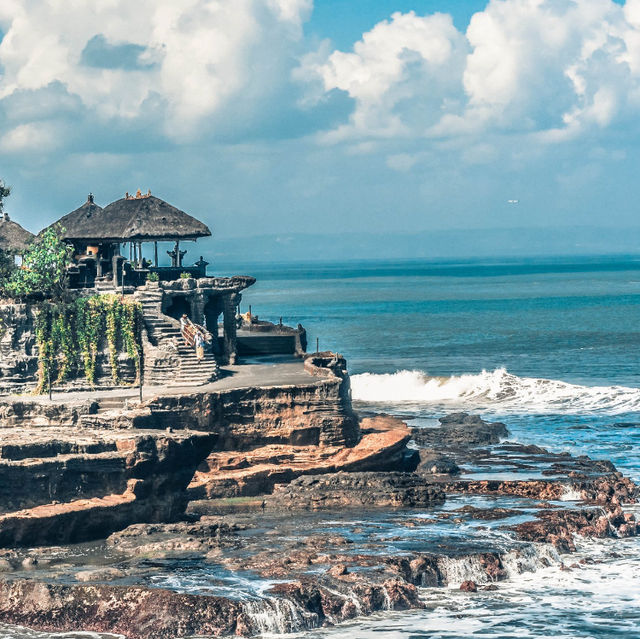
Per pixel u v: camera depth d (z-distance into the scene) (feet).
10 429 256.73
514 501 262.47
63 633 187.52
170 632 185.06
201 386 295.48
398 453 293.02
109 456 234.38
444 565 211.41
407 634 186.70
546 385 446.19
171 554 214.69
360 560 209.67
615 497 266.98
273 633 186.29
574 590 207.92
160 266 362.12
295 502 258.78
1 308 301.22
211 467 274.57
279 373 322.14
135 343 311.06
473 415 372.58
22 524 220.02
